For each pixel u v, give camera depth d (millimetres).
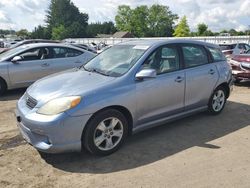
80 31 102500
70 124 4129
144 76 4703
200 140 5191
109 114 4469
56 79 4949
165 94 5219
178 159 4473
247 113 6785
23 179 3947
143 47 5305
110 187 3742
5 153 4695
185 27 85062
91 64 5598
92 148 4395
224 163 4344
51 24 115812
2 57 9031
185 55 5719
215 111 6500
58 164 4336
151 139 5219
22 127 4430
